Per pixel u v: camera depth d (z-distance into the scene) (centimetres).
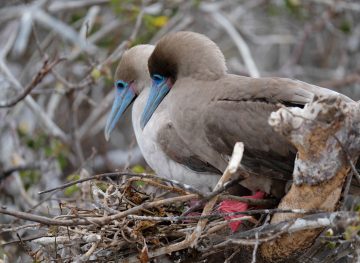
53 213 1461
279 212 1070
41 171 1634
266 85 1206
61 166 1658
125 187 1189
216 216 1109
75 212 1143
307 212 1050
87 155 1916
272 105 1188
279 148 1176
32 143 1700
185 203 1211
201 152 1272
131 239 1124
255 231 1078
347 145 1015
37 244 1220
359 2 1995
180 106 1277
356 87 1981
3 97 1639
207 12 1816
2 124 1711
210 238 1130
